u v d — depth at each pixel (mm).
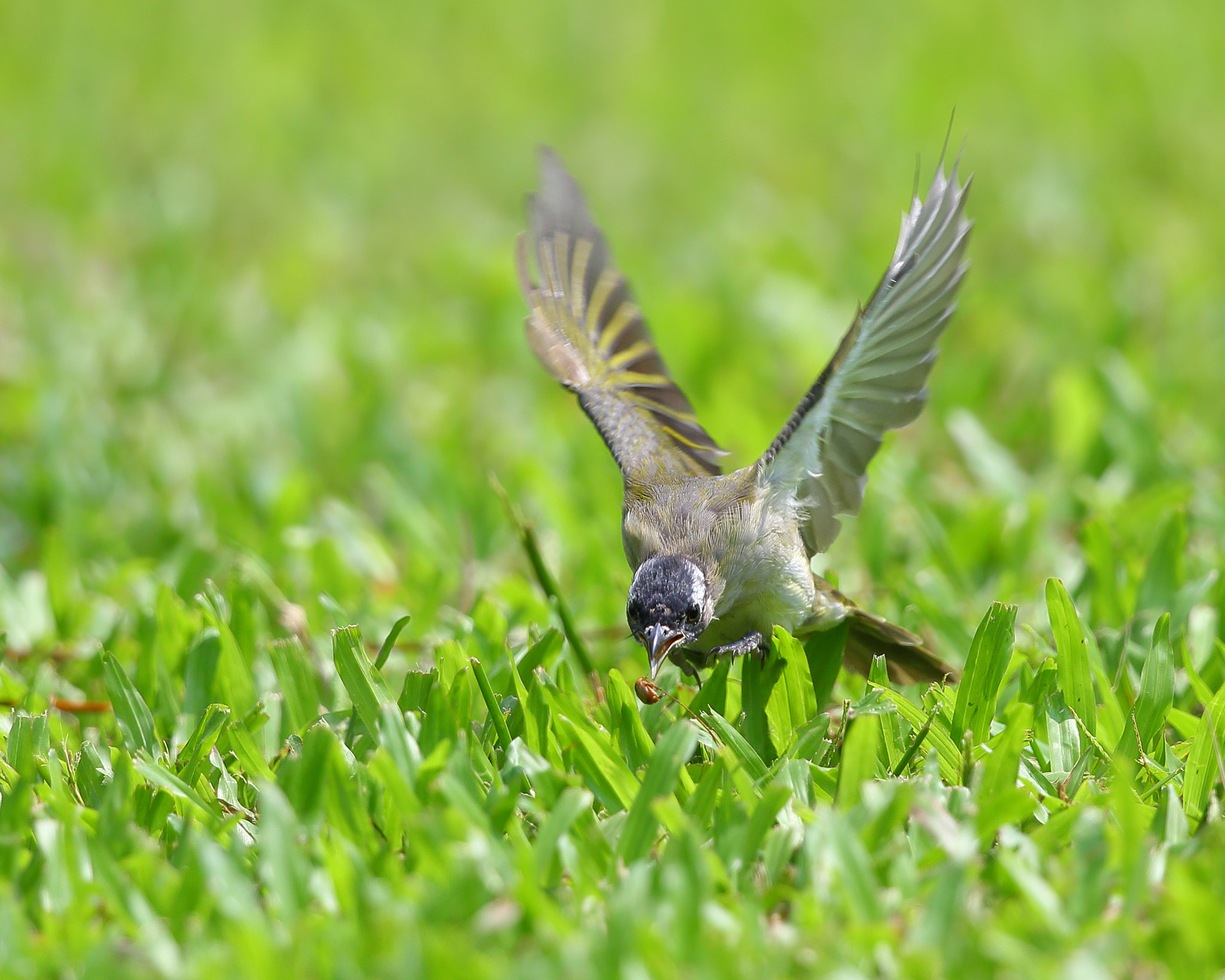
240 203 21531
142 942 5977
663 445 9859
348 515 12055
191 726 8617
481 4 30516
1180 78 25734
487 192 22516
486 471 13617
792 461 8938
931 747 7711
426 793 6988
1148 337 16672
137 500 13094
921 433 14727
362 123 24766
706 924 5992
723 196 21688
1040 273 18203
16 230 20094
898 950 5797
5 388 15188
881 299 8102
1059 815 6754
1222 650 8742
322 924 6039
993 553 11484
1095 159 22719
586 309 10578
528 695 7969
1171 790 6922
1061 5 29297
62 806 6859
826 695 9062
